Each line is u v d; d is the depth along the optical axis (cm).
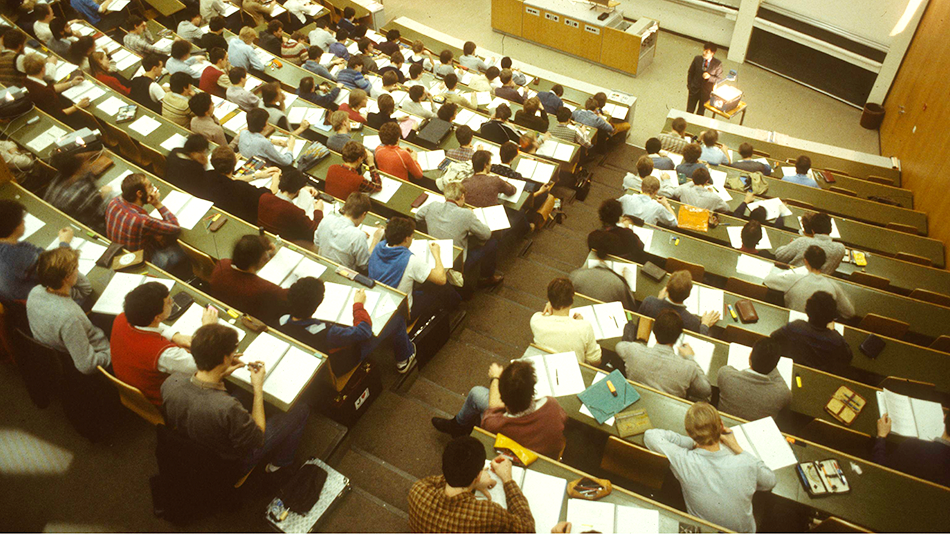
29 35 882
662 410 372
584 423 368
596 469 404
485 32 1357
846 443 397
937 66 852
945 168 731
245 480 378
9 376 447
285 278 442
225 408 319
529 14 1270
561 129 748
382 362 498
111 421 407
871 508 333
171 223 474
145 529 365
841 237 665
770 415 383
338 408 416
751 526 312
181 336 373
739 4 1201
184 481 335
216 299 432
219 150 510
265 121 586
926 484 340
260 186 557
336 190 575
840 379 417
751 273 556
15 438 409
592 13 1219
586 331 412
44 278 359
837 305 492
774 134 938
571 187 793
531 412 339
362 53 960
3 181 496
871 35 1038
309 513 367
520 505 294
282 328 412
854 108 1124
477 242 560
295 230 498
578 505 312
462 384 493
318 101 748
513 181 620
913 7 890
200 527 366
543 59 1274
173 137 621
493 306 584
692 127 940
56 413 425
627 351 405
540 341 414
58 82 697
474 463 274
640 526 304
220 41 839
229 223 493
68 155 498
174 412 327
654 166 730
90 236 465
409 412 455
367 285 436
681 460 325
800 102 1150
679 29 1320
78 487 385
